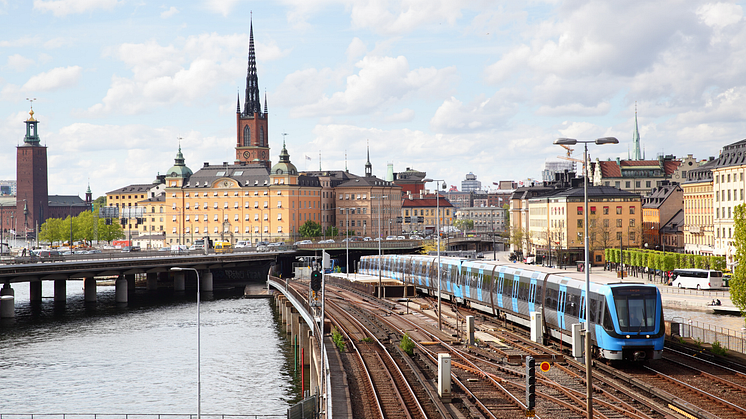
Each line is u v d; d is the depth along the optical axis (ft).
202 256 555.69
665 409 131.64
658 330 165.99
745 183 494.59
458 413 138.21
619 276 466.70
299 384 254.68
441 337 229.25
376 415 141.28
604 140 132.46
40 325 390.01
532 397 109.40
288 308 359.25
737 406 132.36
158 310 453.58
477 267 274.57
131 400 235.40
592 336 174.40
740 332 247.09
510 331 236.02
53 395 242.37
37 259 452.76
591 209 599.16
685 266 430.20
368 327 257.14
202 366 284.20
